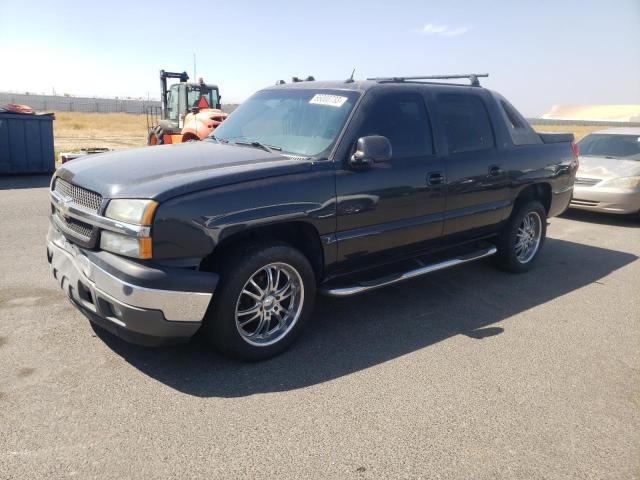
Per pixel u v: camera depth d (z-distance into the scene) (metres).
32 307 4.35
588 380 3.65
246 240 3.56
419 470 2.66
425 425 3.04
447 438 2.93
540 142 5.90
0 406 3.00
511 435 2.98
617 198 8.92
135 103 75.88
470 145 5.03
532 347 4.14
